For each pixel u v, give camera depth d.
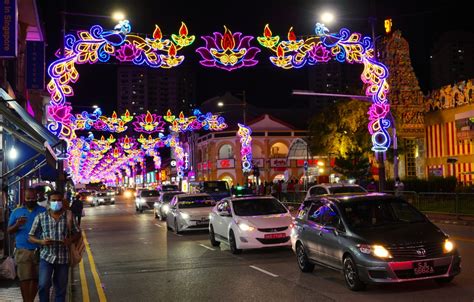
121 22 18.14
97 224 29.48
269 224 14.20
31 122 13.84
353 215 9.70
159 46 18.36
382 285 9.28
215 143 67.56
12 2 14.04
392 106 42.88
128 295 9.71
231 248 14.72
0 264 10.94
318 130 40.97
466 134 38.00
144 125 43.88
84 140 54.88
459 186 30.98
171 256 14.74
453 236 16.55
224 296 9.20
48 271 7.37
